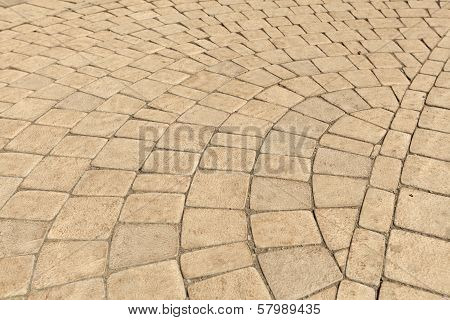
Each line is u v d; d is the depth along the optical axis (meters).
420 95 3.73
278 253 2.36
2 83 3.90
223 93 3.81
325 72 4.14
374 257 2.31
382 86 3.89
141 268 2.28
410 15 5.45
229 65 4.27
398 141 3.17
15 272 2.25
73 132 3.29
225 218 2.58
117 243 2.42
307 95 3.77
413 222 2.51
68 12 5.48
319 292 2.16
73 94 3.76
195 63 4.30
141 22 5.21
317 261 2.31
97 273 2.26
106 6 5.67
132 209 2.63
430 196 2.69
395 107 3.58
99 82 3.95
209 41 4.77
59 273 2.25
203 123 3.41
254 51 4.55
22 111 3.52
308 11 5.57
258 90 3.85
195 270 2.28
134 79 4.01
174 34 4.91
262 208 2.64
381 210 2.60
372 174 2.87
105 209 2.63
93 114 3.50
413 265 2.27
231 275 2.25
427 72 4.10
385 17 5.39
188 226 2.52
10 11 5.48
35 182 2.81
